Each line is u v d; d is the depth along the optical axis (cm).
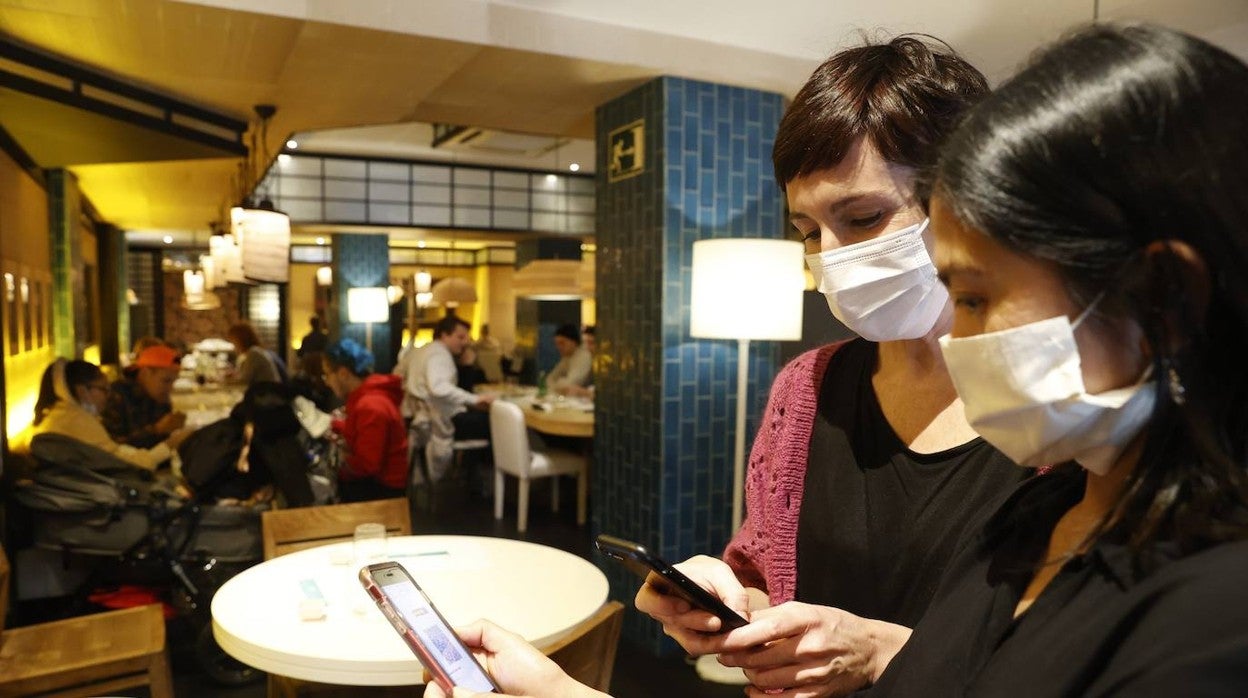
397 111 441
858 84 95
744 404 356
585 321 1313
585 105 424
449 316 652
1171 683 40
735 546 124
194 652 351
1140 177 45
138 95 391
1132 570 48
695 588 82
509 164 1004
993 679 54
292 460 343
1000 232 50
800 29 358
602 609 168
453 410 612
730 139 389
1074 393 50
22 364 425
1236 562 42
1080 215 47
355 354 563
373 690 239
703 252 343
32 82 346
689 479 389
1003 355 52
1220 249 44
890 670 69
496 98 412
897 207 95
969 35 358
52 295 573
